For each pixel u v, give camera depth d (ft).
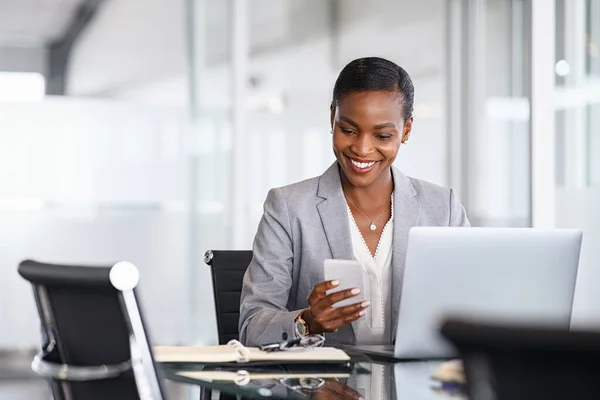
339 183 9.35
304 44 18.43
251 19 18.25
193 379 6.75
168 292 18.10
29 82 17.51
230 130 18.21
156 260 18.03
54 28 17.56
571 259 7.82
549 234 7.68
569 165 18.02
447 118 18.66
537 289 7.75
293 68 18.39
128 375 5.59
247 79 18.25
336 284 7.61
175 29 17.98
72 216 17.78
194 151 18.11
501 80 18.79
